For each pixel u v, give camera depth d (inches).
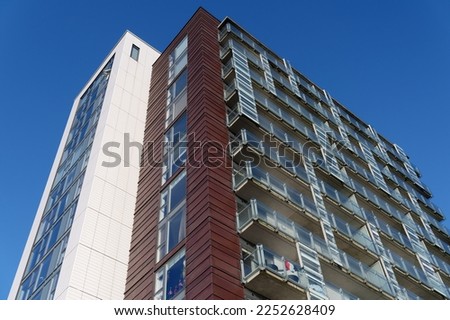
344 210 1182.3
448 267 1380.4
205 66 1221.7
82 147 1473.9
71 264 1056.8
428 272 1267.2
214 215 870.4
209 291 754.2
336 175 1263.5
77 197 1270.9
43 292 1111.0
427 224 1533.0
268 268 804.0
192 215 908.0
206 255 808.3
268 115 1216.2
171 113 1239.5
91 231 1127.0
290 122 1275.8
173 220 958.4
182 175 1023.6
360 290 1018.7
